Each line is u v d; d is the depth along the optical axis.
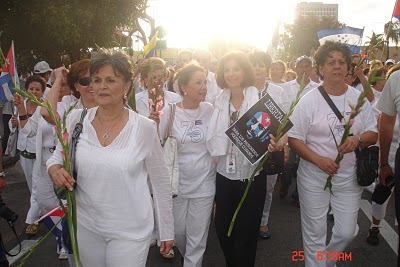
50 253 4.77
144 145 2.54
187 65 3.77
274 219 5.79
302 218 3.62
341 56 3.34
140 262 2.51
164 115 3.79
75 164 2.48
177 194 3.63
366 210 6.09
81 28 15.40
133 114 2.56
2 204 3.36
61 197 2.53
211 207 3.79
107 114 2.52
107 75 2.45
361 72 5.96
